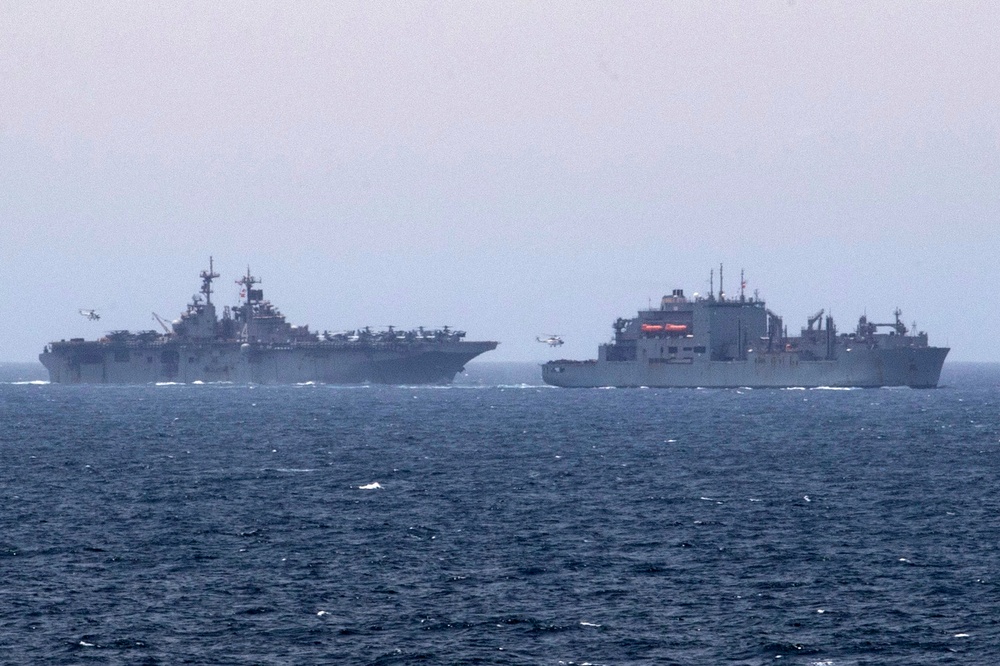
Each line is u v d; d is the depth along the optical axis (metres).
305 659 153.25
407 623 167.38
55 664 151.50
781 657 153.88
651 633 163.12
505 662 152.12
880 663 151.75
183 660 152.88
